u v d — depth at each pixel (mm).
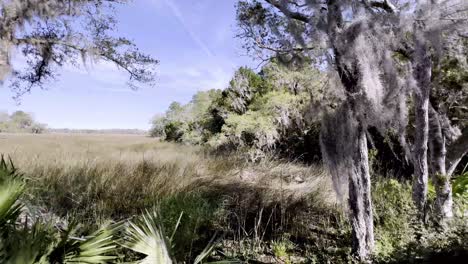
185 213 3205
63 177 4613
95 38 7422
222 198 4191
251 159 7086
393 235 3215
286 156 7820
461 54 4199
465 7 2963
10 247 1520
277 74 7176
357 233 2811
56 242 1756
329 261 2902
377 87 2535
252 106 8781
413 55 3490
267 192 4441
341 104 2637
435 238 3062
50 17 6160
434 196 4277
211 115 11250
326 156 2738
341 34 2508
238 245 3258
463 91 4688
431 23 3055
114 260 2115
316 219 3889
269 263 2986
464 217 3512
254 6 3521
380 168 5789
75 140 12633
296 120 7355
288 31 2910
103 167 5152
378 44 2633
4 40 5602
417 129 3754
